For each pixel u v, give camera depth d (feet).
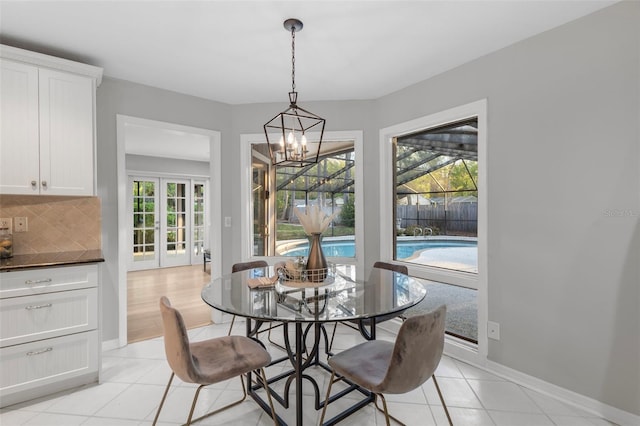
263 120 10.92
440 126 9.03
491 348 7.53
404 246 10.07
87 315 6.87
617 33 5.66
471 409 6.10
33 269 6.28
